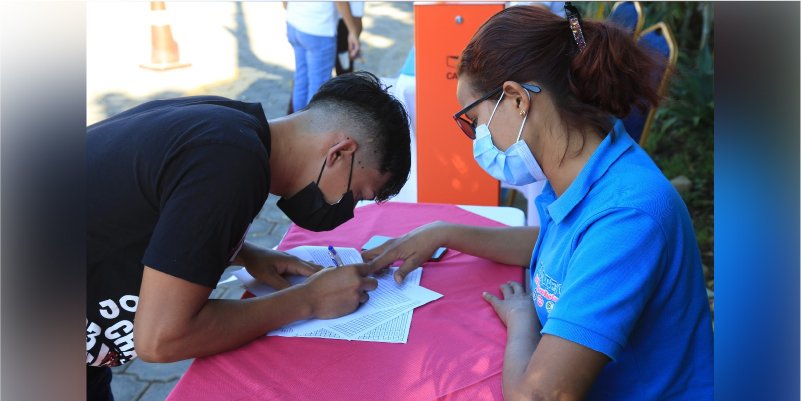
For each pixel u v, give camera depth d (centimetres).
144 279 124
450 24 253
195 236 120
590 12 359
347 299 148
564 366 109
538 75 124
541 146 129
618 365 123
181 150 122
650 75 124
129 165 126
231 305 135
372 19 782
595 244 115
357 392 121
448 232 170
